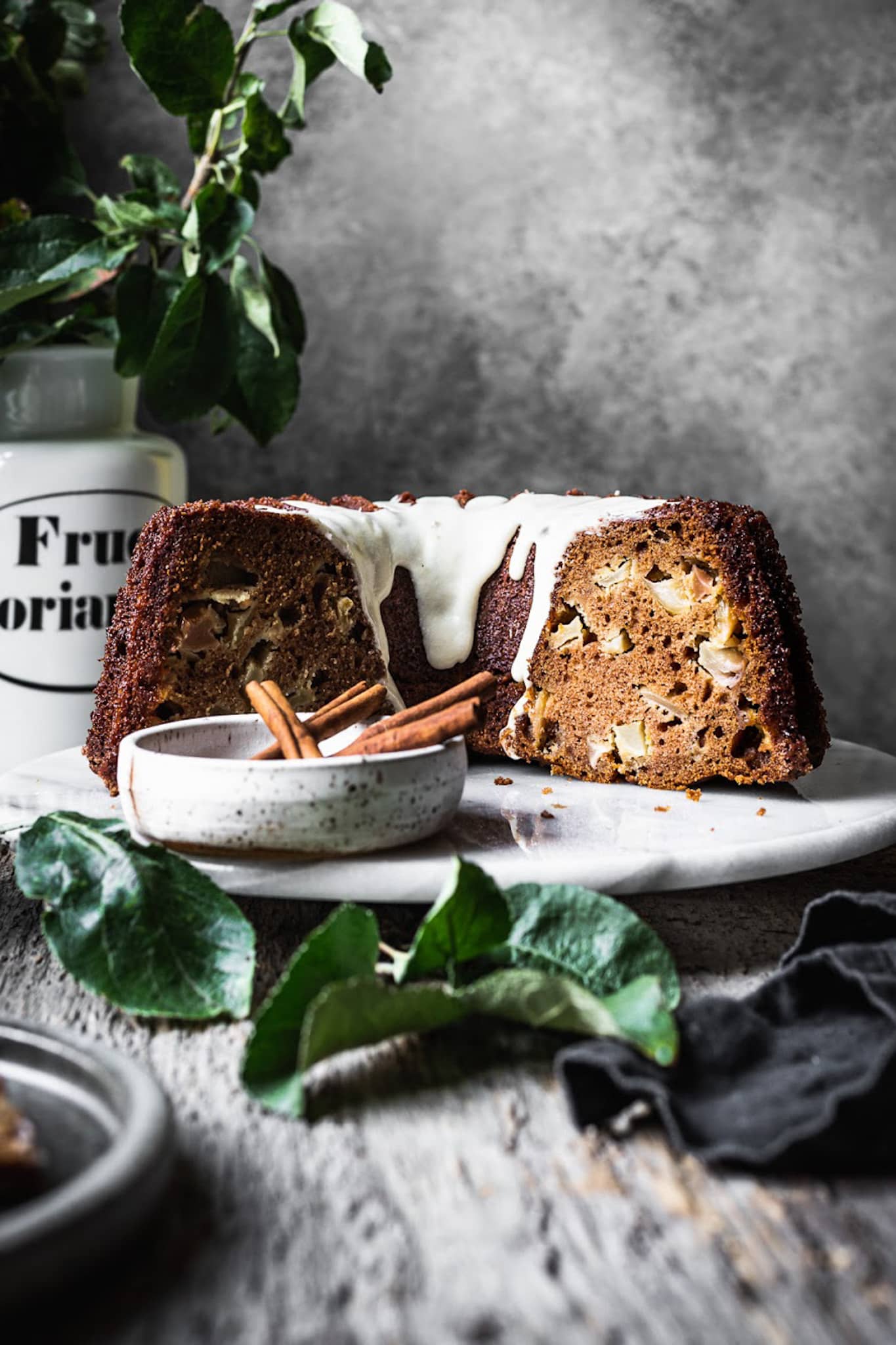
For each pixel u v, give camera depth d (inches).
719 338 40.4
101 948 19.7
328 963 18.4
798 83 39.6
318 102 39.1
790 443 40.9
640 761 26.3
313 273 39.6
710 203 39.9
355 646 27.1
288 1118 18.0
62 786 25.7
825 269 40.3
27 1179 16.1
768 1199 16.9
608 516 26.9
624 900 22.7
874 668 41.8
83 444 30.6
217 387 31.4
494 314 40.0
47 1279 14.8
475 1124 17.9
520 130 39.5
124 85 38.5
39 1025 18.1
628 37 39.4
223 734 23.5
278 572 26.5
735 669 25.9
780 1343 15.2
